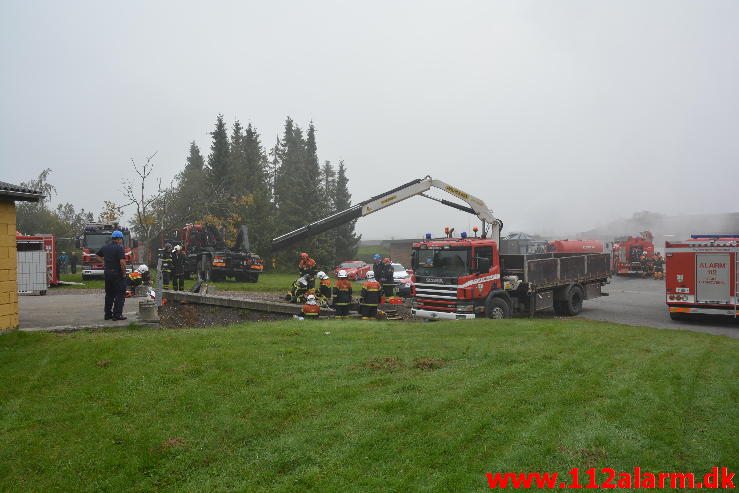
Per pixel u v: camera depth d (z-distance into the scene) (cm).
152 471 438
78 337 817
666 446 493
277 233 4309
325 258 4406
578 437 506
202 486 415
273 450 471
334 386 633
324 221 1578
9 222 820
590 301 2269
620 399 611
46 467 436
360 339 916
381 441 489
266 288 2219
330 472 434
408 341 906
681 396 626
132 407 550
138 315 1048
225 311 1387
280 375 670
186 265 2700
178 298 1425
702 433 524
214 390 603
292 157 6178
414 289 1459
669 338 1053
